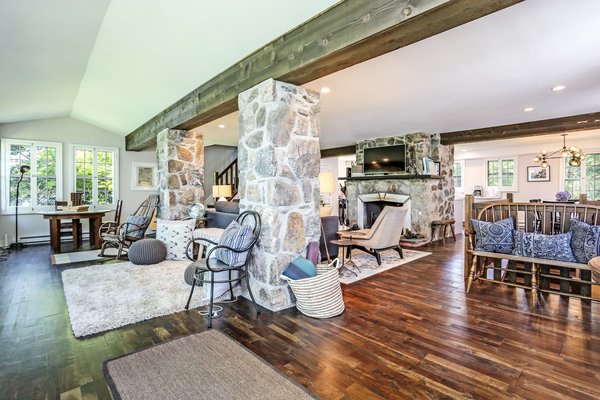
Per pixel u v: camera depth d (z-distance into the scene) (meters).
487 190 9.97
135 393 1.66
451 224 6.59
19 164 6.38
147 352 2.09
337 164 11.33
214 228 4.53
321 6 2.22
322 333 2.37
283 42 2.64
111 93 4.93
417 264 4.57
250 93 3.08
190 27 2.78
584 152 8.34
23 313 2.77
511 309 2.83
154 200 5.48
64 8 2.69
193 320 2.62
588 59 3.08
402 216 4.62
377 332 2.38
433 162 6.51
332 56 2.29
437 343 2.20
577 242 2.87
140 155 7.89
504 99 4.37
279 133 2.86
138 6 2.67
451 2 1.62
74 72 4.26
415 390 1.69
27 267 4.43
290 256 2.95
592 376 1.81
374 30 1.96
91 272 4.05
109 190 7.47
